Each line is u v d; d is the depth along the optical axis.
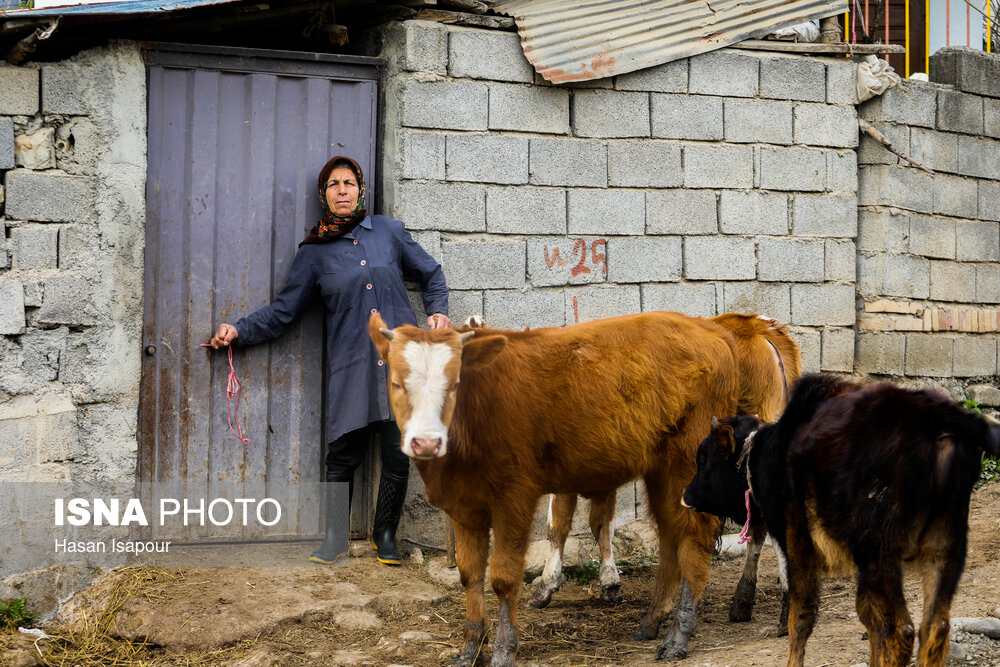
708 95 8.00
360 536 7.25
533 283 7.54
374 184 7.29
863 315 8.62
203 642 5.71
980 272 9.41
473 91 7.36
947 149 9.06
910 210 8.73
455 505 5.29
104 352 6.48
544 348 5.41
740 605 6.09
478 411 5.14
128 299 6.56
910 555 4.17
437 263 7.07
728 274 8.06
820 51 8.34
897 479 4.09
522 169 7.50
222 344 6.77
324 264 6.81
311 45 7.74
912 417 4.11
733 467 5.21
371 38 7.53
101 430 6.48
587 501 7.69
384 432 6.86
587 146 7.68
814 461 4.39
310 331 7.11
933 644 4.07
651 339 5.56
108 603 6.07
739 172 8.09
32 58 6.51
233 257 6.95
